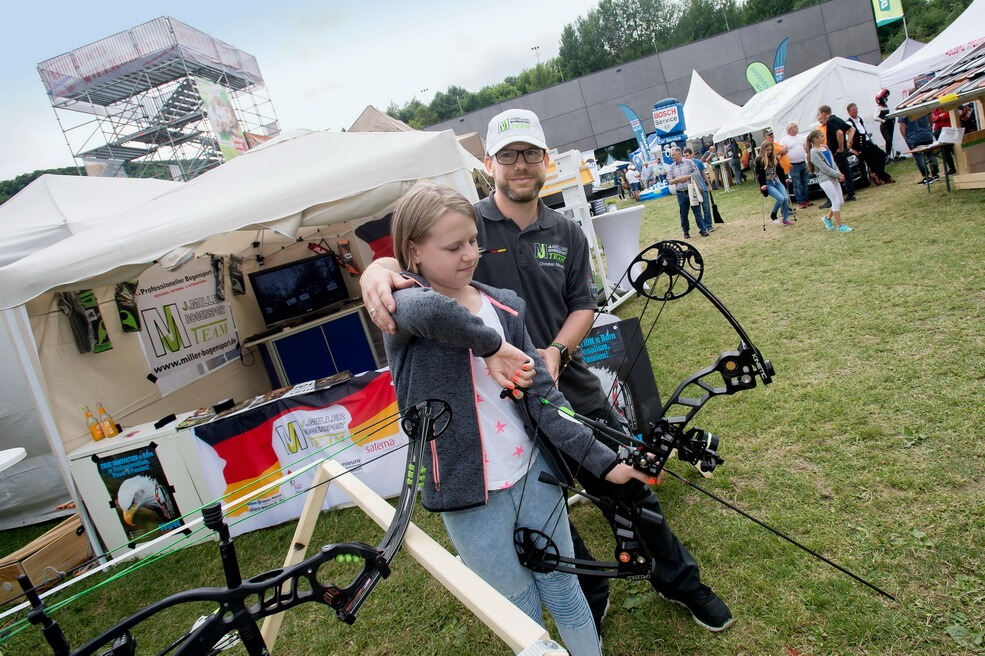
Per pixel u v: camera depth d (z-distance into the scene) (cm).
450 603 249
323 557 103
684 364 424
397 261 134
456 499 129
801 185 908
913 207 701
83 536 373
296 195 358
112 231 366
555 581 144
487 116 3244
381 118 900
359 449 346
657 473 126
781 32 3067
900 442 262
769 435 297
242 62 1689
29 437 464
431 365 126
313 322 631
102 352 416
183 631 281
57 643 85
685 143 1736
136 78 1446
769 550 222
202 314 558
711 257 733
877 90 1093
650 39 6266
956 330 351
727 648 188
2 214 517
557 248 185
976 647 166
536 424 136
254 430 346
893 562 202
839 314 429
